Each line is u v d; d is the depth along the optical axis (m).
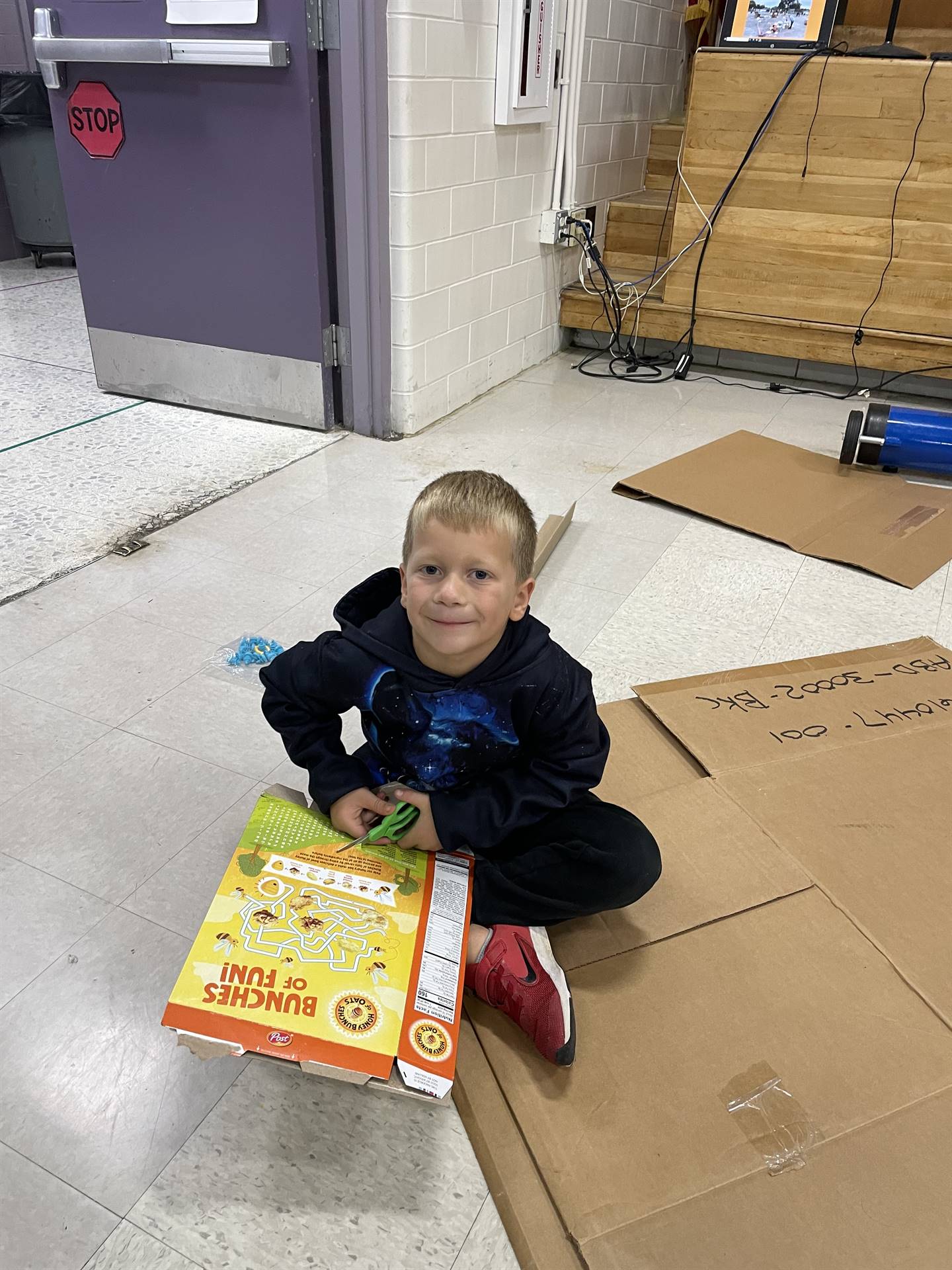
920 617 1.72
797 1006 0.94
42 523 1.97
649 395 2.98
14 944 1.01
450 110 2.31
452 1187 0.81
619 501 2.18
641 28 3.43
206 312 2.52
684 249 3.04
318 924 0.85
